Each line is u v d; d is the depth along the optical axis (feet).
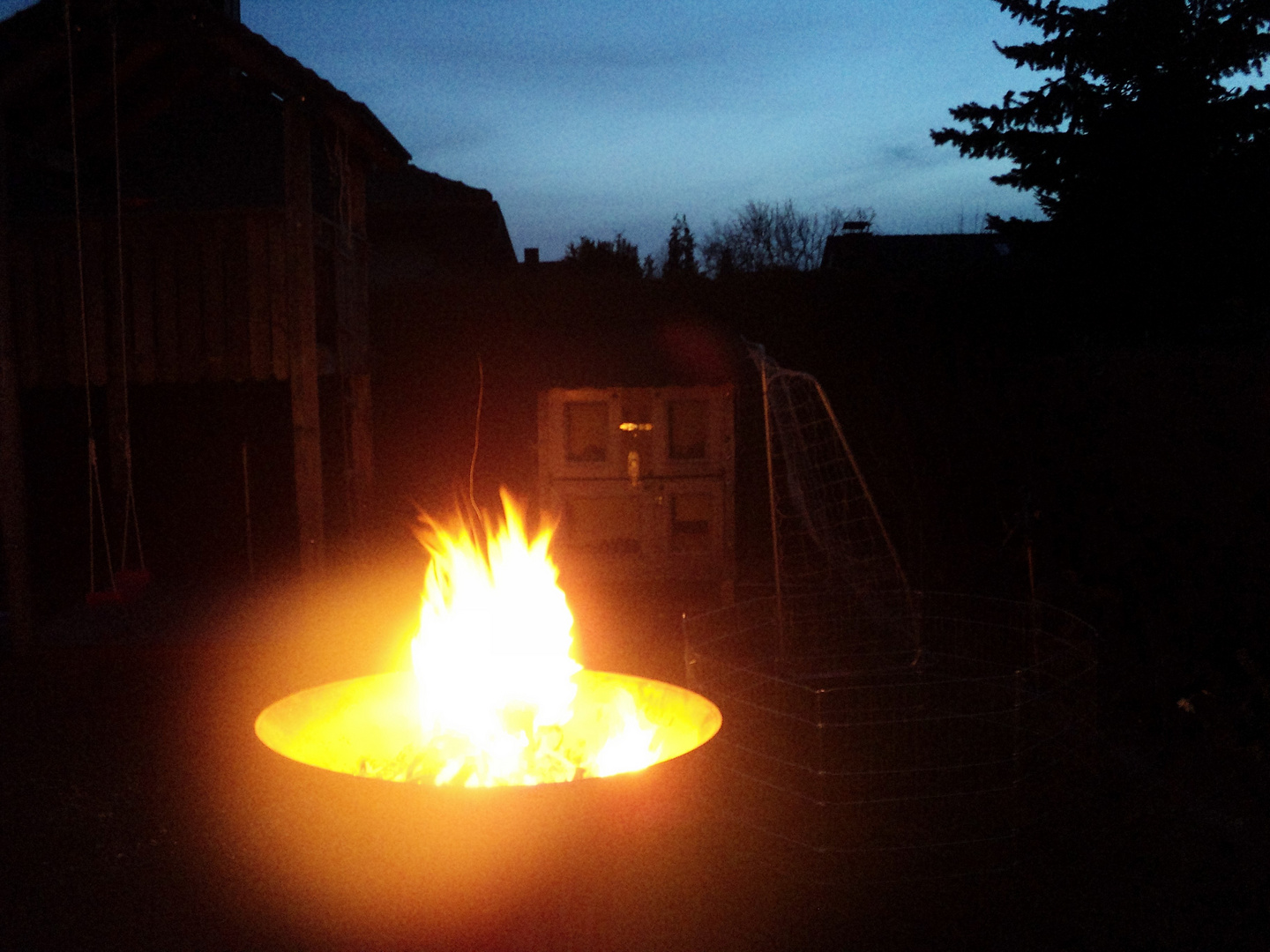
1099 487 17.03
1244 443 13.34
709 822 12.96
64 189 24.76
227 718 16.96
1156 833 12.34
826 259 57.06
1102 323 30.27
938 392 26.66
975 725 16.37
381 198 48.19
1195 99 31.27
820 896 11.14
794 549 26.40
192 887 11.48
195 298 21.97
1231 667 13.80
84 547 26.43
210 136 39.42
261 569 27.99
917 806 13.34
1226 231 29.50
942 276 29.66
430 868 8.58
